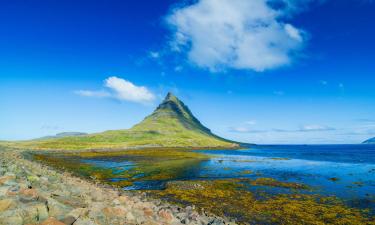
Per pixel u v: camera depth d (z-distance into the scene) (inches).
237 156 4473.4
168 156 3996.1
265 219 911.7
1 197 373.7
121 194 927.0
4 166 842.8
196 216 737.0
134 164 2790.4
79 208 391.9
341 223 892.0
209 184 1544.0
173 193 1289.4
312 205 1099.3
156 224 478.6
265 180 1686.8
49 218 328.2
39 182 618.2
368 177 1918.1
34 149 5039.4
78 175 1833.2
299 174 2084.2
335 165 2918.3
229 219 874.8
